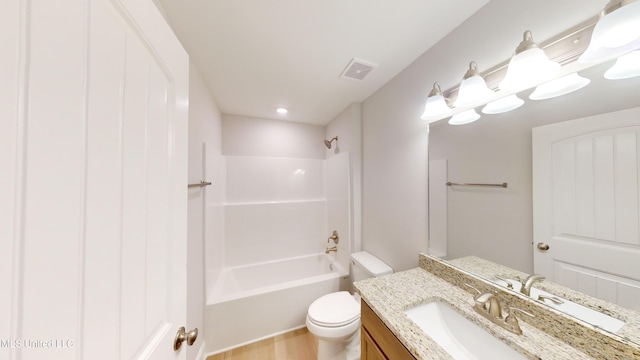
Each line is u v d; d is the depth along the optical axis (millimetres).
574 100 688
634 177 576
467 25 1034
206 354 1585
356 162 2074
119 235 419
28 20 275
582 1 664
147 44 510
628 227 587
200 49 1261
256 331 1740
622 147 594
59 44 309
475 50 998
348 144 2207
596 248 648
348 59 1370
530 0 794
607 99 620
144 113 501
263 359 1558
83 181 345
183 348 654
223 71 1513
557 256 738
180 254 647
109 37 399
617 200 606
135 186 468
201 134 1570
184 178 689
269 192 2697
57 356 301
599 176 641
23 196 270
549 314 699
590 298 659
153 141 535
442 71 1175
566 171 713
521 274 836
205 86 1688
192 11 974
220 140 2375
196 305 1409
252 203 2570
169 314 589
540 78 747
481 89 885
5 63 255
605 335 584
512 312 738
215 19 1026
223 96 1967
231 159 2535
